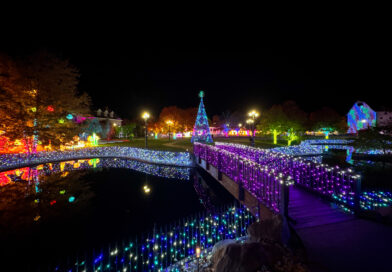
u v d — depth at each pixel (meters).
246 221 7.32
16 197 10.12
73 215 8.43
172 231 6.76
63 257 5.67
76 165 18.50
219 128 67.12
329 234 4.15
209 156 13.16
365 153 20.06
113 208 9.25
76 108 22.73
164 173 15.86
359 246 3.72
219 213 8.26
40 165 18.08
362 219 4.78
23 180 13.20
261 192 6.16
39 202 9.60
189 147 25.08
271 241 3.87
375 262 3.27
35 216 8.20
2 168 15.15
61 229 7.32
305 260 3.35
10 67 16.20
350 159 18.97
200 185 12.97
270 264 3.21
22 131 17.12
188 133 59.22
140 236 6.91
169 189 12.11
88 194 10.96
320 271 3.09
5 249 6.02
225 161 9.90
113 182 13.33
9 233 6.91
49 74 19.33
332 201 5.92
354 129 49.34
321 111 49.31
